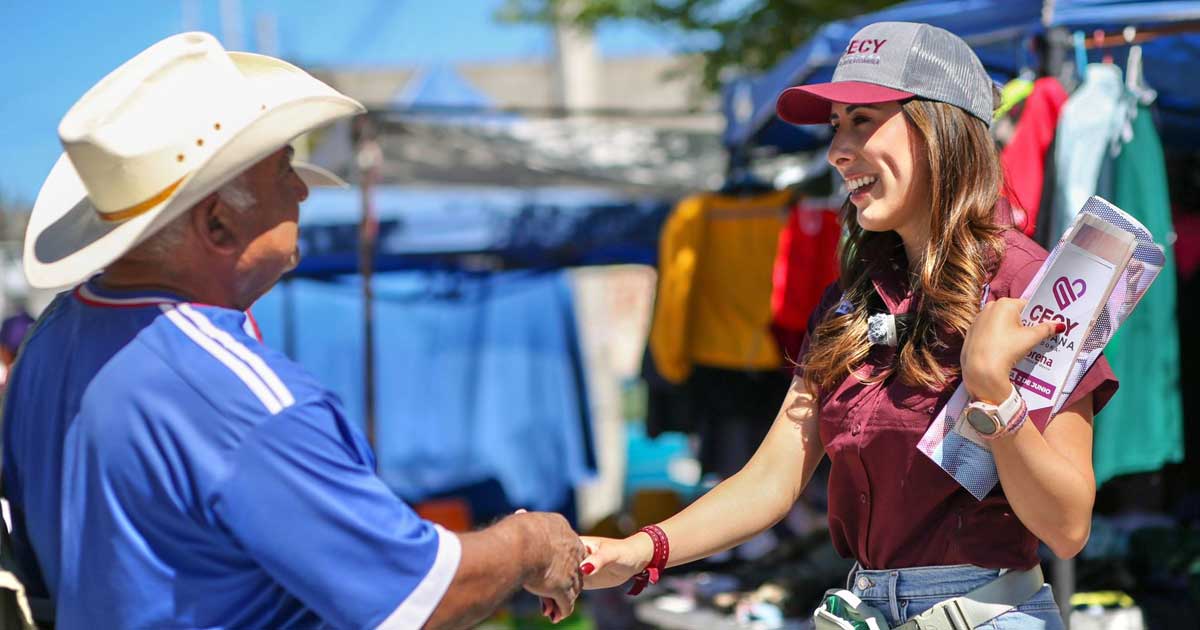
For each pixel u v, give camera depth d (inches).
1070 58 143.8
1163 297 135.3
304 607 74.2
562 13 392.2
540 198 361.1
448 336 374.0
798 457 93.4
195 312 73.4
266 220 77.5
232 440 69.4
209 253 75.8
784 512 94.0
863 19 169.8
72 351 74.0
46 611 78.3
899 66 83.4
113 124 71.2
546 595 83.0
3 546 78.1
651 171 300.0
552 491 379.2
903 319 85.0
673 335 237.9
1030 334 74.1
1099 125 128.9
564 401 382.6
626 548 91.3
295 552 69.4
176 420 69.8
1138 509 193.0
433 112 245.8
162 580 70.7
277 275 80.3
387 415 367.2
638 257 367.2
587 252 362.0
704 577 209.3
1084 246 75.7
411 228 331.0
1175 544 173.5
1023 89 138.0
